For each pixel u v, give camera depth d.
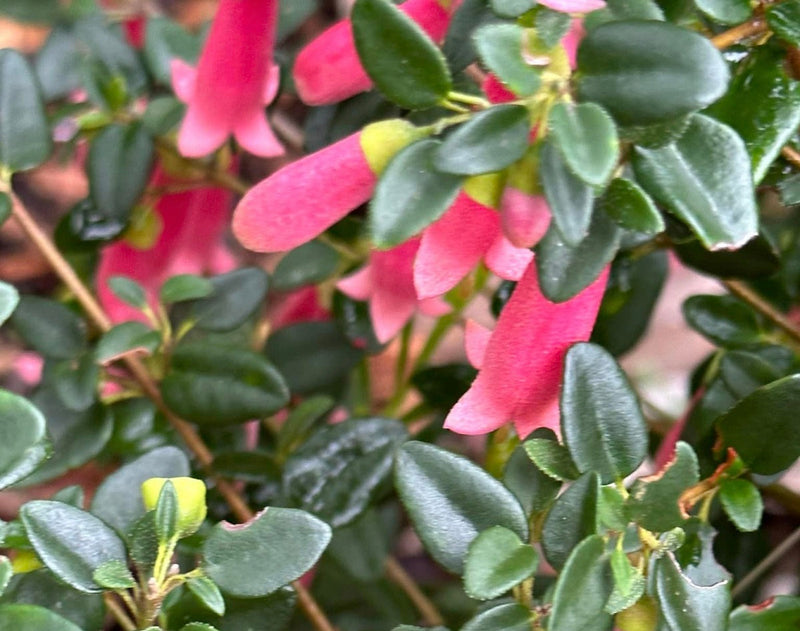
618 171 0.27
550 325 0.28
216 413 0.33
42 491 0.44
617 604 0.27
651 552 0.27
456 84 0.30
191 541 0.28
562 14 0.26
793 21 0.28
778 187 0.30
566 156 0.26
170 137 0.36
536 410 0.28
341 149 0.28
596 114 0.26
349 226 0.36
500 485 0.28
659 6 0.29
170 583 0.27
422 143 0.27
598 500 0.27
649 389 0.52
